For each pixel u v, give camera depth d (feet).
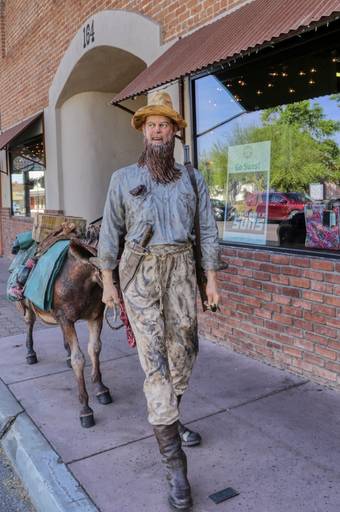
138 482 9.70
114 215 9.34
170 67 15.12
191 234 9.47
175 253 9.04
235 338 16.78
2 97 41.70
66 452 10.92
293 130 14.64
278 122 15.06
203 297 9.95
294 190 14.73
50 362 16.99
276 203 15.29
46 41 31.48
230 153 16.81
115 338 19.25
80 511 8.85
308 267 13.74
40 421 12.50
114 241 9.45
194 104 17.71
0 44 40.16
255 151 15.92
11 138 32.55
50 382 15.14
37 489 9.94
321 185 13.99
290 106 14.58
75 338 12.31
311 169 14.23
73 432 11.86
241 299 16.28
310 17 9.81
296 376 14.47
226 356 16.44
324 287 13.33
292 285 14.32
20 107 37.78
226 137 16.88
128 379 15.06
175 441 8.82
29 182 37.73
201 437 11.12
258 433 11.32
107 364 16.42
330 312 13.25
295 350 14.47
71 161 31.09
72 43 26.84
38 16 32.27
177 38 18.34
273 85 14.92
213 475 9.71
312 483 9.36
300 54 13.93
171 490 8.80
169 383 8.84
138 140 31.81
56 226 15.11
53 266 12.25
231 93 16.40
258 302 15.58
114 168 31.40
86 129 30.42
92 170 30.71
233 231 16.94
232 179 16.84
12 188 42.11
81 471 10.14
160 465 10.29
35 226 15.14
